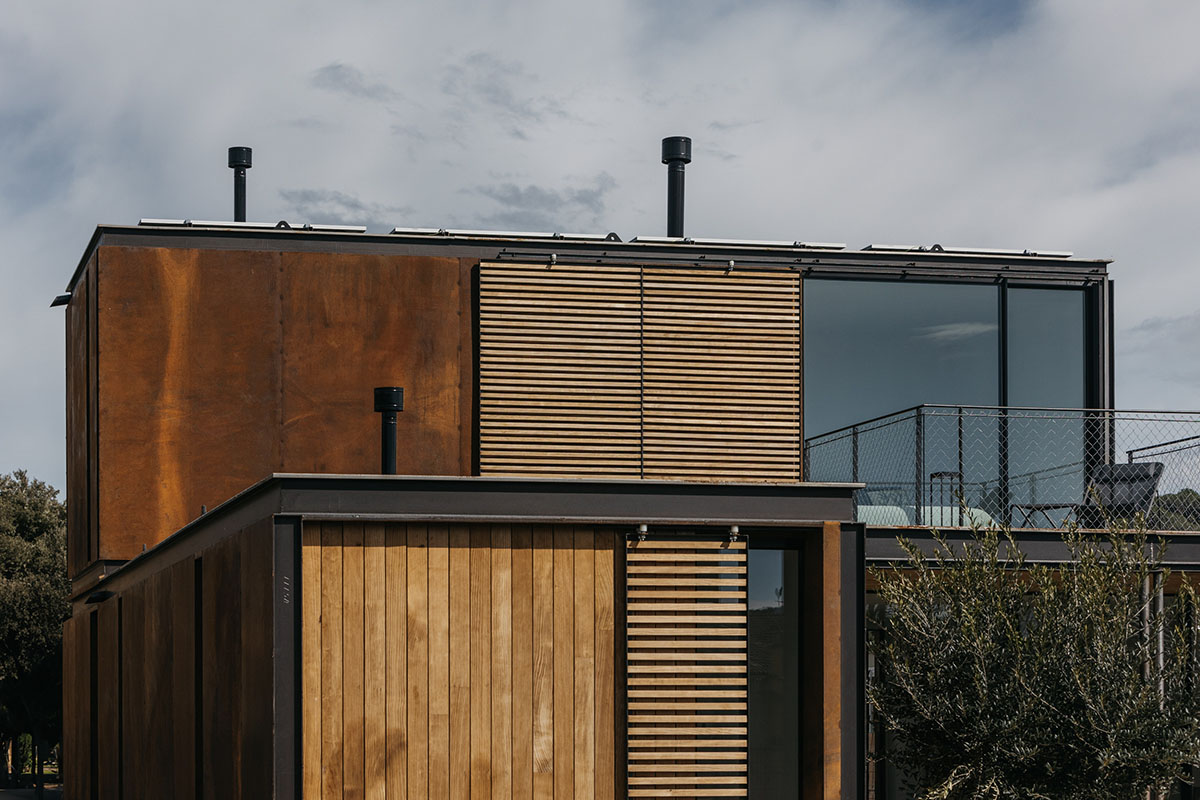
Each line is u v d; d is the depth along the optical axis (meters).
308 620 8.36
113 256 13.87
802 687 9.33
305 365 14.02
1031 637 10.23
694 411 14.30
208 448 13.88
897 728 10.62
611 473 14.11
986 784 9.98
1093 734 9.92
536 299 14.22
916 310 15.08
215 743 9.92
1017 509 13.99
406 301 14.16
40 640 33.34
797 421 14.45
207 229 13.97
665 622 8.89
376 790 8.38
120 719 14.65
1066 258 15.28
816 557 9.27
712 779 8.86
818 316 14.93
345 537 8.48
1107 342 15.25
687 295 14.44
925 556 11.95
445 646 8.58
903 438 14.78
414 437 14.02
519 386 14.10
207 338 13.94
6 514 37.94
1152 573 11.51
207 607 10.40
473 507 8.64
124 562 14.11
